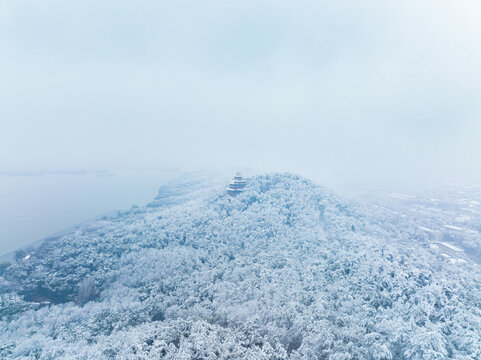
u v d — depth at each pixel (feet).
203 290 364.58
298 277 372.58
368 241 488.02
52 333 309.42
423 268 396.78
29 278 445.78
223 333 260.42
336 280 367.04
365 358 238.07
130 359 223.92
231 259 467.11
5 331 310.04
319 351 247.09
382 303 310.04
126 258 493.36
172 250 508.94
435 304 297.53
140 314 323.78
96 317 327.06
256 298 332.19
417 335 240.12
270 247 482.28
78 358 239.30
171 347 236.02
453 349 236.63
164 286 391.45
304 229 542.98
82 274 456.45
